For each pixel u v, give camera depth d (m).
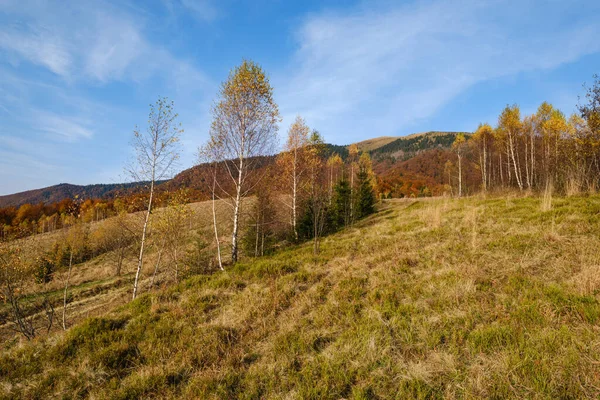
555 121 27.48
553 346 3.72
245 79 13.94
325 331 5.24
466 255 7.61
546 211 10.35
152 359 5.14
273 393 3.89
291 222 22.33
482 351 3.94
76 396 4.43
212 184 14.78
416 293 6.02
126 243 24.75
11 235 14.57
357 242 12.28
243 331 5.79
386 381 3.72
